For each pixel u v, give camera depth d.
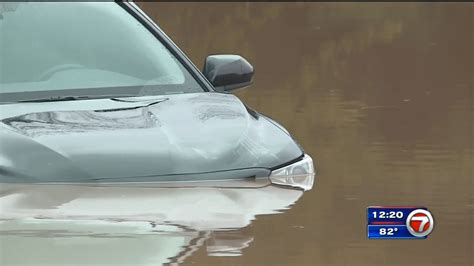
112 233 9.87
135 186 11.98
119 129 12.63
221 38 39.16
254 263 8.92
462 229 10.45
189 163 12.35
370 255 9.34
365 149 16.11
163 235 9.84
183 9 52.28
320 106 22.30
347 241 9.81
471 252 9.52
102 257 8.93
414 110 21.69
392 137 17.58
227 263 8.86
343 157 15.26
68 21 15.42
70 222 10.30
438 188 12.70
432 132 18.25
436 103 23.05
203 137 12.80
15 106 13.31
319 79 28.31
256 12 52.34
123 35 15.21
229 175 12.46
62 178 11.98
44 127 12.55
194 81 14.66
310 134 17.94
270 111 21.44
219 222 10.44
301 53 35.31
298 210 11.17
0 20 15.30
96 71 14.45
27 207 10.95
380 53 35.47
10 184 11.91
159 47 15.06
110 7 15.80
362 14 52.53
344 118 20.25
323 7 57.00
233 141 12.83
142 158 12.25
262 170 12.70
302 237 9.92
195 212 10.86
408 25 46.22
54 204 11.06
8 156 12.09
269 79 28.22
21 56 14.55
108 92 14.08
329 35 41.44
